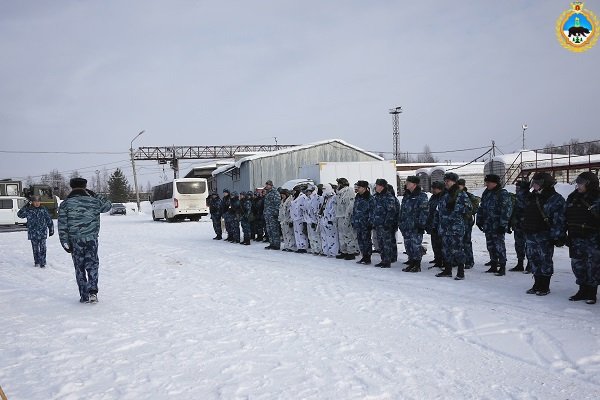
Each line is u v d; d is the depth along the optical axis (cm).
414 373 411
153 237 1919
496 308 612
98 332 553
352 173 1975
